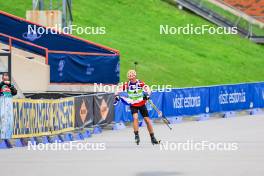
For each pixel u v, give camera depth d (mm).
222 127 64312
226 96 79000
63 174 33531
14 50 76750
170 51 115688
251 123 69000
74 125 54250
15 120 47094
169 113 70500
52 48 79750
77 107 54906
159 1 140000
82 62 75688
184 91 72438
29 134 48688
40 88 74375
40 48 77188
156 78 100500
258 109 84938
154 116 69062
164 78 101625
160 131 60344
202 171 34500
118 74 76375
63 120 52469
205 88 75438
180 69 108500
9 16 80062
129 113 66250
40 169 35531
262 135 55969
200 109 74750
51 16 87312
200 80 106750
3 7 113875
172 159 39875
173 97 70938
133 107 44438
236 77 114500
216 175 32969
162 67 106312
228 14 138375
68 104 53281
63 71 75625
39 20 87562
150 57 109125
